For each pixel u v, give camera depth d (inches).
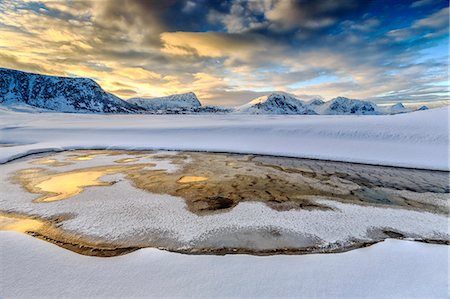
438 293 191.0
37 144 979.3
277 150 936.9
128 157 807.1
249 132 1311.5
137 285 198.1
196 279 206.1
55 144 983.0
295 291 193.5
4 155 737.0
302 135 1192.8
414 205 422.0
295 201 427.8
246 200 428.1
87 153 876.6
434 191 498.0
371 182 556.4
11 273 204.8
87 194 442.0
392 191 494.9
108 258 235.9
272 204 412.2
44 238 295.9
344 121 1400.1
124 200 417.4
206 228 326.6
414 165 720.3
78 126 1601.9
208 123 1889.8
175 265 225.0
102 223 335.0
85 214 361.1
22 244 245.8
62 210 373.4
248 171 636.7
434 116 1240.8
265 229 326.3
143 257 237.6
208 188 489.7
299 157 852.6
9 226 323.6
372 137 1070.4
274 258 239.1
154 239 298.5
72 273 210.8
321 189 498.0
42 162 711.7
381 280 206.7
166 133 1339.8
